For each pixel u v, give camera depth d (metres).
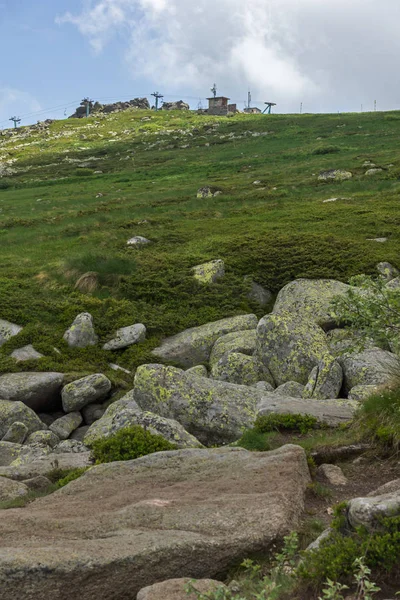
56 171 99.00
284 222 38.72
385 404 11.24
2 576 6.23
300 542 7.08
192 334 25.25
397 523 6.30
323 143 85.00
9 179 94.06
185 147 109.69
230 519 7.29
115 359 24.69
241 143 101.44
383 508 6.45
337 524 6.77
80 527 7.55
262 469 9.07
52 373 22.61
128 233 38.78
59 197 66.75
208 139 114.25
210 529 7.17
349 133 92.00
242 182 59.19
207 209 46.12
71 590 6.34
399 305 10.84
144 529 7.34
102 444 12.98
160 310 27.56
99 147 128.12
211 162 85.06
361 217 37.34
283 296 26.67
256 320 25.64
